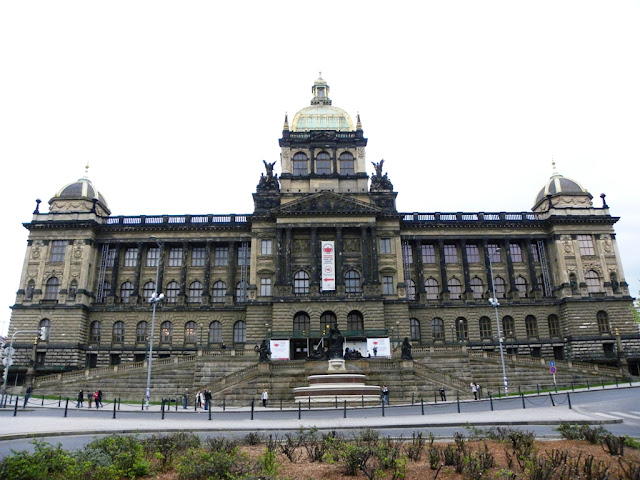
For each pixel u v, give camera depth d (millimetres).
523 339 94750
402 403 60062
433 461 20234
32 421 39500
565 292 95625
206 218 101125
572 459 20984
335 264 91062
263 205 96625
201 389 65375
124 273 98750
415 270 99812
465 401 57719
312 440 25922
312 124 107062
